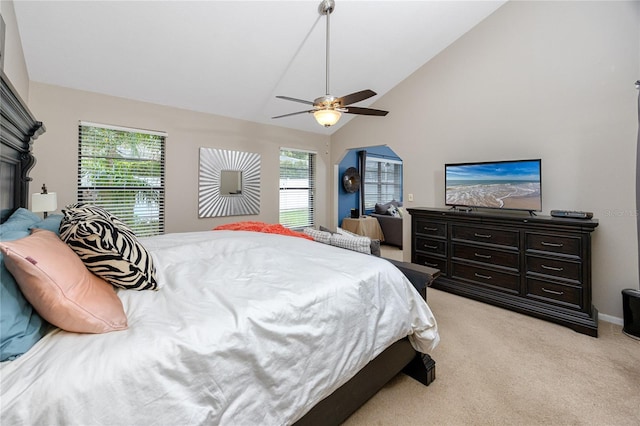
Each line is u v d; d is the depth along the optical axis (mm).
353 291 1358
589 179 2771
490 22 3422
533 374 1874
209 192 4125
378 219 6387
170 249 1767
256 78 3678
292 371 1068
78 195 3148
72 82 3008
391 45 3584
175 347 824
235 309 1024
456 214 3295
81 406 665
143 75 3178
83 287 902
